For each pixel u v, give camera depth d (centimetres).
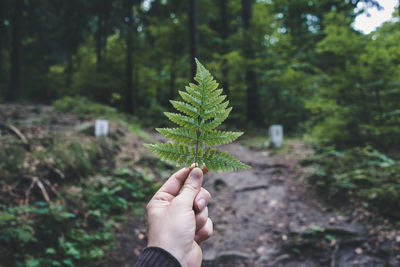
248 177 634
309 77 1120
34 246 336
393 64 587
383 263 341
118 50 1711
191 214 81
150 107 1471
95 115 989
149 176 577
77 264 340
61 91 1702
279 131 850
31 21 1667
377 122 615
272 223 456
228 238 436
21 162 445
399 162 505
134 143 766
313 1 1319
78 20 1802
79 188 473
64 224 385
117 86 1619
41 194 416
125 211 471
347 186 487
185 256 77
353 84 622
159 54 1548
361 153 578
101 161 590
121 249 390
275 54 1219
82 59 2258
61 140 562
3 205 362
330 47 677
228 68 1236
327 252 376
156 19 1471
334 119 665
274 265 371
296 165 655
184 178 95
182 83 1489
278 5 1438
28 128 573
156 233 79
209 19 1573
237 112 1333
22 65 1991
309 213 463
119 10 1670
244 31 1219
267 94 1303
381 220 404
